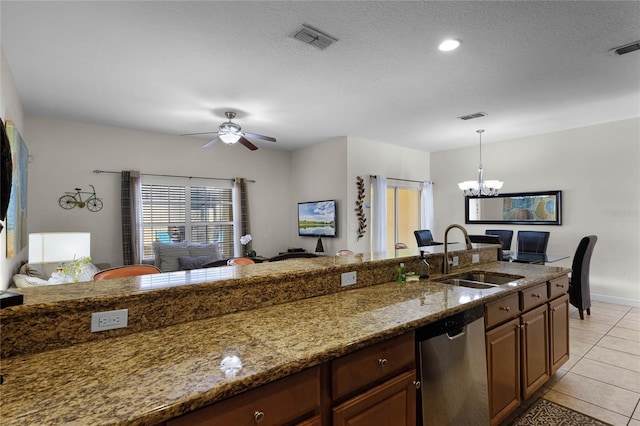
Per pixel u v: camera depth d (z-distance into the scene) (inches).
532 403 93.6
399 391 56.1
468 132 205.0
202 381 37.1
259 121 180.4
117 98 144.9
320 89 134.8
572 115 170.6
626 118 176.4
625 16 85.6
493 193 206.1
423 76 122.2
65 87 132.4
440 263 109.7
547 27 90.7
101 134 189.9
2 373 39.0
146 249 205.6
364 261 88.0
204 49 102.5
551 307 100.7
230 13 84.3
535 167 211.6
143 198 204.1
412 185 255.4
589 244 157.9
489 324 75.5
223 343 48.2
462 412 66.7
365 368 51.3
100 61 110.3
